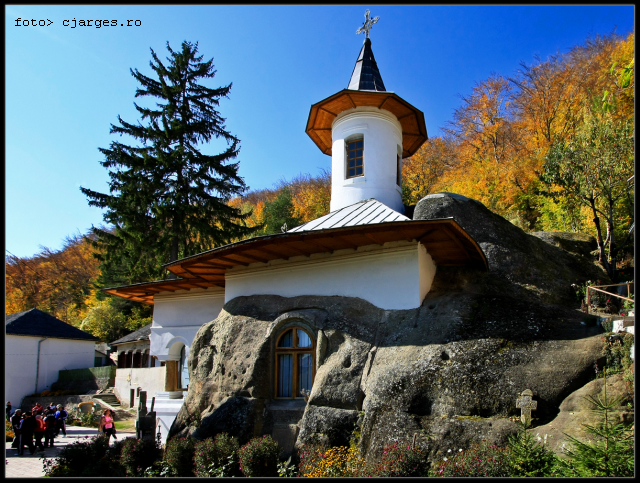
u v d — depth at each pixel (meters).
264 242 11.95
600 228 18.44
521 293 13.20
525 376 9.15
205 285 17.25
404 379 9.75
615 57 30.55
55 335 36.62
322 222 14.08
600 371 8.85
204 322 17.52
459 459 7.62
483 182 29.23
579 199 19.08
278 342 12.45
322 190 45.62
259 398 11.79
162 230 25.61
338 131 17.88
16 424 17.56
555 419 8.39
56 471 10.82
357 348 11.10
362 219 13.39
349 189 16.98
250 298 14.09
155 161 25.38
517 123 35.75
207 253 13.10
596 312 12.57
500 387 9.07
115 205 24.56
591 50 36.44
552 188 20.94
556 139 29.84
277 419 11.43
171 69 27.33
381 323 11.59
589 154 17.22
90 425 25.03
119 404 30.00
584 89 32.28
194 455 10.20
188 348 17.59
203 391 12.90
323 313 12.16
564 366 9.14
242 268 14.81
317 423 10.20
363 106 17.36
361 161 17.33
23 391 34.31
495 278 13.52
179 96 27.41
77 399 31.05
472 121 38.31
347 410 10.16
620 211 19.36
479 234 14.70
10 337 34.38
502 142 36.62
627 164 16.44
